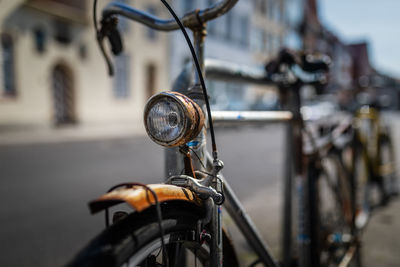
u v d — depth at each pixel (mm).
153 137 809
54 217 3373
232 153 7996
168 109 788
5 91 12094
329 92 2258
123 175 5387
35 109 12953
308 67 1655
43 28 13086
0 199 3980
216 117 1057
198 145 946
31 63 12734
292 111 1643
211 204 902
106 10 1122
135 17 1072
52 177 5188
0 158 6887
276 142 10570
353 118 2494
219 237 928
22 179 5039
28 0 12109
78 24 14398
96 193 4285
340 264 1867
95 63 15422
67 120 14648
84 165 6223
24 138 10391
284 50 1618
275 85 1604
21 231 2996
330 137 2004
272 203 3693
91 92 15367
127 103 17422
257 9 29391
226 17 24594
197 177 922
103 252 601
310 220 1666
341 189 2168
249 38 27703
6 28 11844
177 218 791
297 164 1660
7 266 2355
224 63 1276
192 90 987
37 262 2422
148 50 18297
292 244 1681
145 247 688
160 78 19219
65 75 14477
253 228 1234
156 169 5898
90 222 3242
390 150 3787
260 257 1307
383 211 3240
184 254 1130
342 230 2160
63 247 2680
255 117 1275
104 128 14492
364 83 2820
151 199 702
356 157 2410
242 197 3979
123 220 686
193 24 971
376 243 2516
